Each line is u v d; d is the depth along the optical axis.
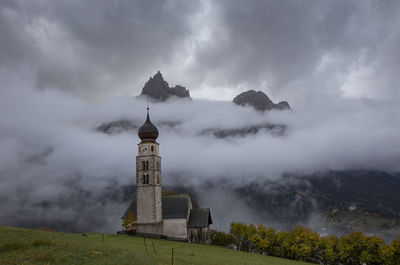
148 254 56.12
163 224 101.12
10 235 49.91
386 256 83.00
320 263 96.62
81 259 39.50
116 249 49.62
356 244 90.06
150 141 103.94
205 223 101.38
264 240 103.56
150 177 100.75
